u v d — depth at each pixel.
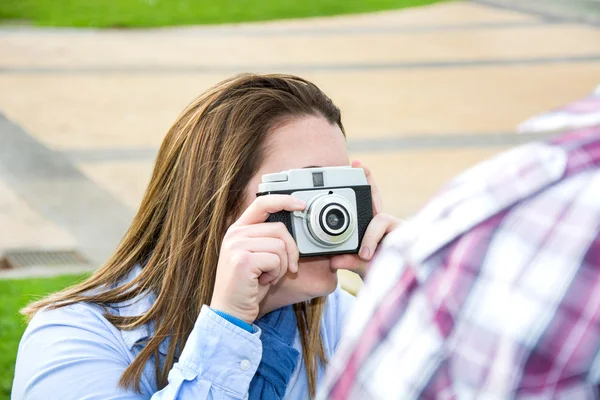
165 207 1.84
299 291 1.68
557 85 11.95
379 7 19.83
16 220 6.68
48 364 1.70
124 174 7.88
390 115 10.33
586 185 0.87
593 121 0.92
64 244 6.26
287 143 1.71
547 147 0.93
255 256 1.54
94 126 9.59
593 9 18.94
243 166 1.71
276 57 14.02
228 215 1.73
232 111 1.74
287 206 1.58
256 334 1.54
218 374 1.52
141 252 1.88
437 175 8.07
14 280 5.42
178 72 12.70
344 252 1.64
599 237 0.83
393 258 0.98
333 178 1.64
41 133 9.22
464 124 9.94
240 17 17.91
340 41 15.55
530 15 18.45
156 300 1.77
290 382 1.88
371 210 1.66
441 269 0.91
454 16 18.59
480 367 0.86
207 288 1.72
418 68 13.17
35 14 17.39
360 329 0.98
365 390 0.95
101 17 17.25
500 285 0.86
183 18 17.56
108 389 1.68
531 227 0.87
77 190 7.41
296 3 19.59
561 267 0.83
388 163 8.41
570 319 0.82
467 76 12.57
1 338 4.49
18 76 12.14
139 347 1.78
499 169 0.94
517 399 0.83
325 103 1.79
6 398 3.92
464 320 0.88
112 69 12.82
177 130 1.84
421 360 0.90
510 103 10.95
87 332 1.75
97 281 1.86
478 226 0.90
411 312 0.93
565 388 0.82
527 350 0.83
